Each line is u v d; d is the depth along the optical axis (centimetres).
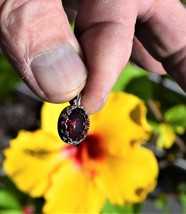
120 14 15
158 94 25
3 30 14
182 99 26
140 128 22
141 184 22
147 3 17
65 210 21
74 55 14
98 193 22
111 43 15
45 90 14
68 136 14
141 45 19
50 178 21
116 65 15
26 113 32
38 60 14
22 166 21
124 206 23
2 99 31
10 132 31
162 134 24
